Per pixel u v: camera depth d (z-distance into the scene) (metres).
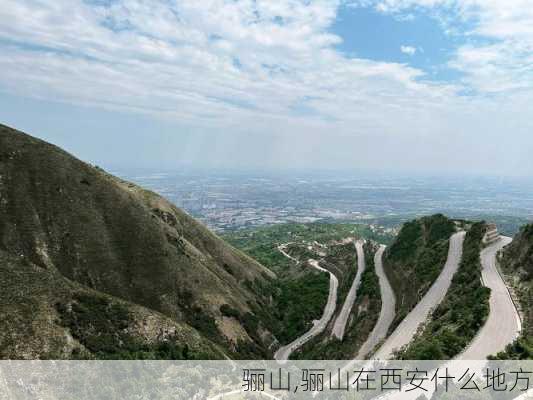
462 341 53.12
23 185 100.12
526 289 65.06
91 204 106.88
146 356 70.94
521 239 78.19
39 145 112.38
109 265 97.50
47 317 67.31
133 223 109.12
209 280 111.81
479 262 81.06
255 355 95.88
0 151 103.62
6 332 61.00
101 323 73.00
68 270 91.62
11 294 67.62
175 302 98.44
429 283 87.81
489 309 60.41
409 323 73.81
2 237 89.44
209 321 97.62
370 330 88.50
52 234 95.44
